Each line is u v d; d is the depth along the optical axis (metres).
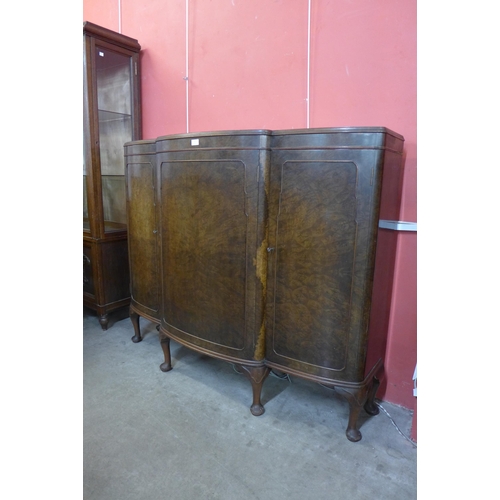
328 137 1.49
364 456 1.58
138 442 1.64
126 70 2.76
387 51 1.78
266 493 1.39
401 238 1.85
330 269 1.58
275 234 1.68
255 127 2.26
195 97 2.52
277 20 2.10
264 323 1.78
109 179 2.80
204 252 1.85
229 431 1.72
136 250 2.35
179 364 2.33
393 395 1.97
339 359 1.62
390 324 1.94
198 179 1.80
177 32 2.55
